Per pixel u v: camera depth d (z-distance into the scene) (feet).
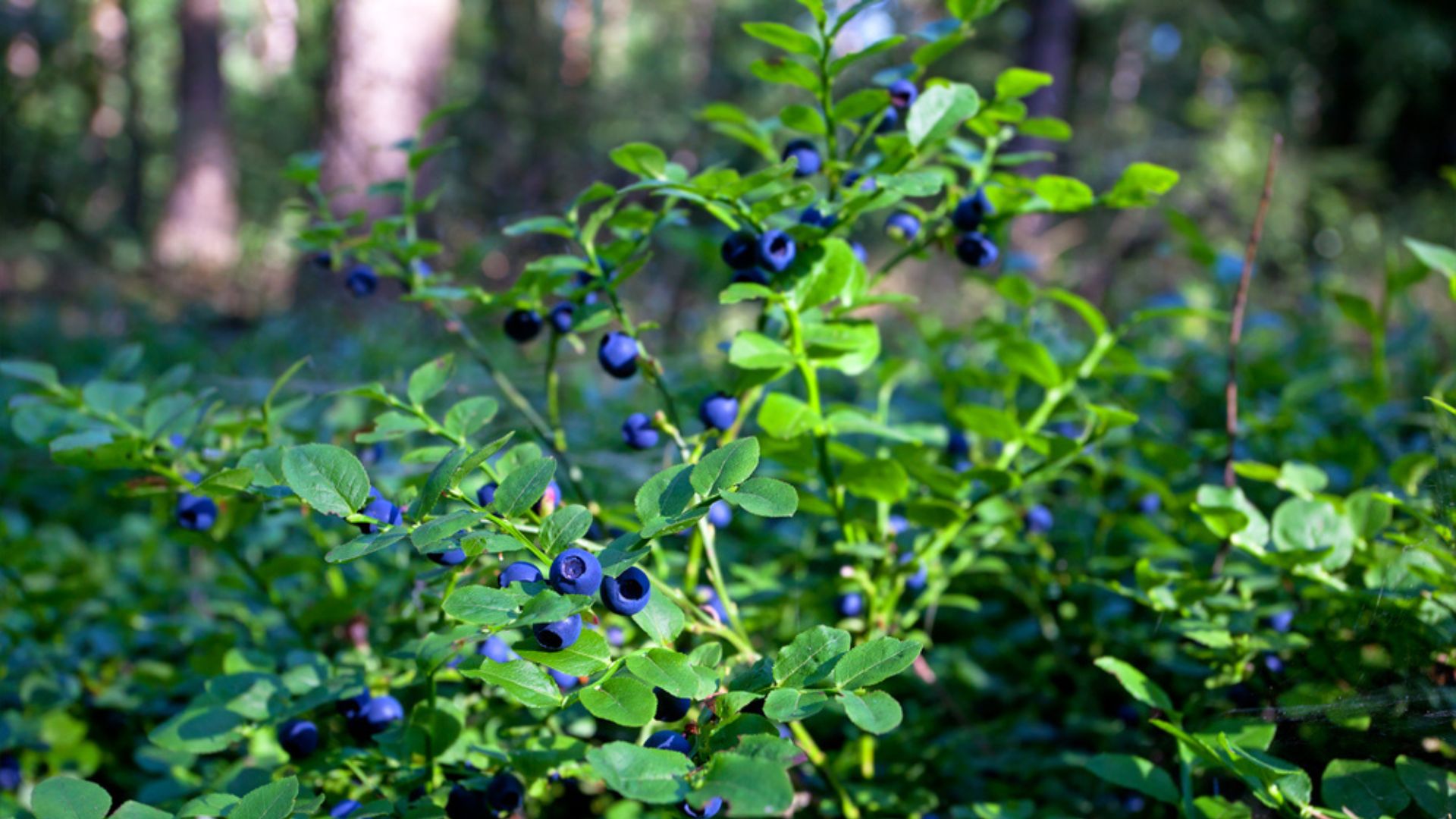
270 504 1.34
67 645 1.57
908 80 1.34
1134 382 1.91
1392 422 1.75
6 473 2.07
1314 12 8.96
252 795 1.01
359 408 1.61
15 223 9.07
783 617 1.47
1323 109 9.46
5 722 1.39
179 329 4.64
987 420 1.36
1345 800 1.12
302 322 4.31
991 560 1.50
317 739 1.23
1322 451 1.58
